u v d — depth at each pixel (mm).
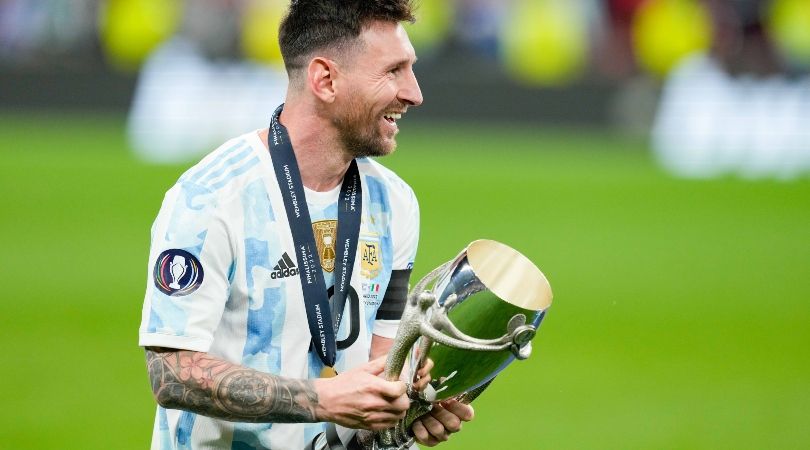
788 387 24359
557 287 33625
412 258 10633
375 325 10586
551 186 50594
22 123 60969
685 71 61250
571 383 24516
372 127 9727
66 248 36750
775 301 32594
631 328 29328
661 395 23672
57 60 61719
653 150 60750
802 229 43438
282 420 9258
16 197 44750
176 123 59562
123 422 21109
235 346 9750
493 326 8961
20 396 22562
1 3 61125
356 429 9875
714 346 27703
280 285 9727
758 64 60656
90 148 56469
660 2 63438
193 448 10000
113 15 61125
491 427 21422
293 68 9844
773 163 59031
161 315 9312
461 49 62844
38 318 28609
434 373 9211
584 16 64562
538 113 62156
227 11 59562
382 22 9570
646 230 42562
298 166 9883
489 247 9383
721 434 21141
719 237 41688
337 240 10039
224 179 9594
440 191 48125
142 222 40969
